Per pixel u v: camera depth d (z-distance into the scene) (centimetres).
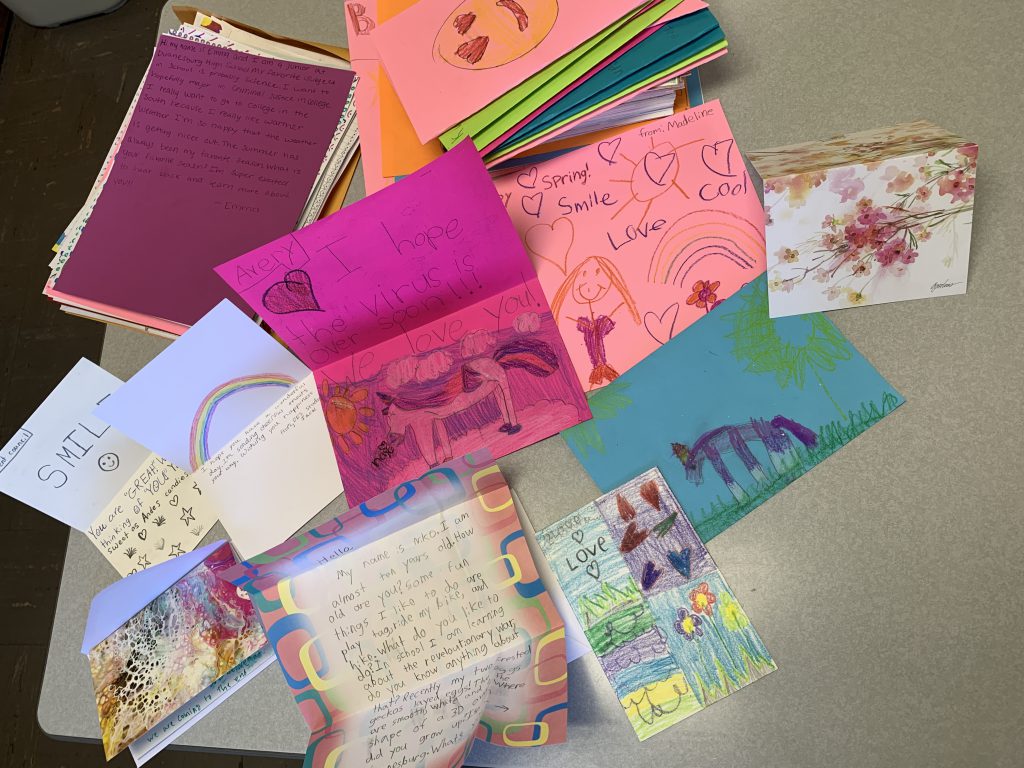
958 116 68
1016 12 68
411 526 66
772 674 60
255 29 85
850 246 63
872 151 62
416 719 64
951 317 64
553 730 61
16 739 147
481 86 72
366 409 72
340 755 63
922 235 62
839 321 65
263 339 70
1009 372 62
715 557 63
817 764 59
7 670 149
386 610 66
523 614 64
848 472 62
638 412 67
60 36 177
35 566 152
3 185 172
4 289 166
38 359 161
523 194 73
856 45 71
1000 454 60
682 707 61
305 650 65
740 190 70
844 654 60
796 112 71
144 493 75
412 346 73
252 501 72
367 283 68
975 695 58
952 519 60
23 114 175
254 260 65
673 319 68
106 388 77
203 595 70
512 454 69
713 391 66
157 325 78
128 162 80
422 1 77
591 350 69
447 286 71
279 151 80
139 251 78
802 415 64
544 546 65
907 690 58
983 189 65
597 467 66
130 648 69
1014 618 58
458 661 64
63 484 75
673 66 69
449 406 70
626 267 70
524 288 71
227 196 79
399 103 77
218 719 68
